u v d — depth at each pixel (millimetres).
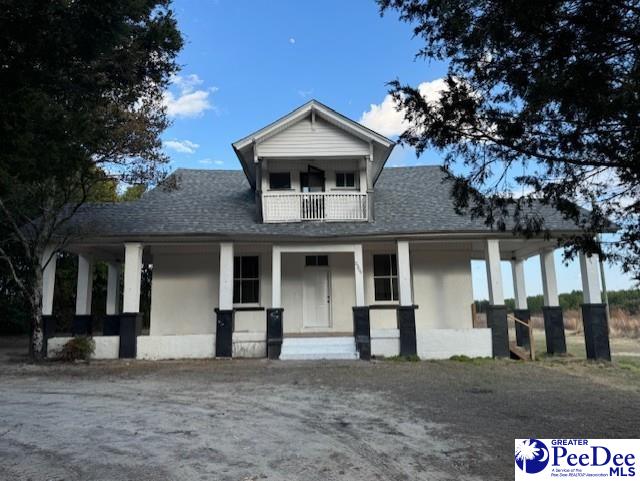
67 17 6070
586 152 4168
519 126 4309
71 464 4586
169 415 6574
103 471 4395
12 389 8578
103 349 12727
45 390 8469
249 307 14906
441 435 5539
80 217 13734
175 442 5301
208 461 4676
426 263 15180
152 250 15109
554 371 10516
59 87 6754
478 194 5027
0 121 5352
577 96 3674
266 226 13672
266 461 4676
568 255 4559
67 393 8180
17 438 5461
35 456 4820
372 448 5074
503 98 4383
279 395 7930
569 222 12141
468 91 4559
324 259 15258
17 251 17812
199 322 14961
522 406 7035
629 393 8031
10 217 12023
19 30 5508
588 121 3873
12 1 5273
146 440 5375
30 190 11492
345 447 5113
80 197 14180
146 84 12148
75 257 24016
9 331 22797
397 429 5820
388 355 12836
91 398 7750
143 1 7148
